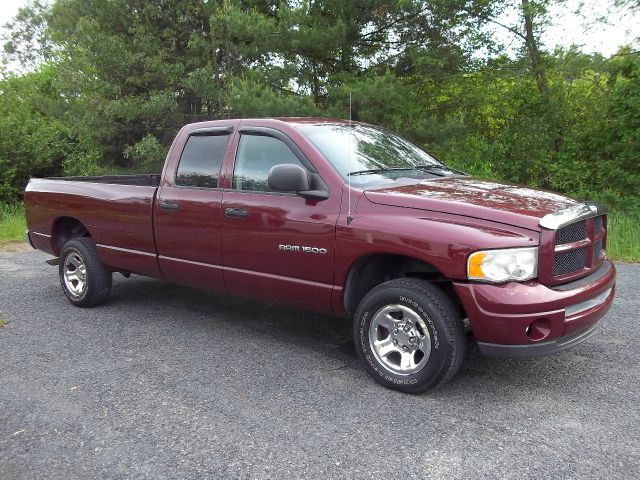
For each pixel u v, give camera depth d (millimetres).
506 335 3506
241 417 3559
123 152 18656
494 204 3805
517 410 3605
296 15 14227
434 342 3691
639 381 4023
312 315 5754
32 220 6633
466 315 3922
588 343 4793
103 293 6051
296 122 4809
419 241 3725
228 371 4305
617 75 13609
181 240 5145
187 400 3811
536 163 14586
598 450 3107
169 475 2939
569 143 13992
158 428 3432
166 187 5297
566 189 13867
